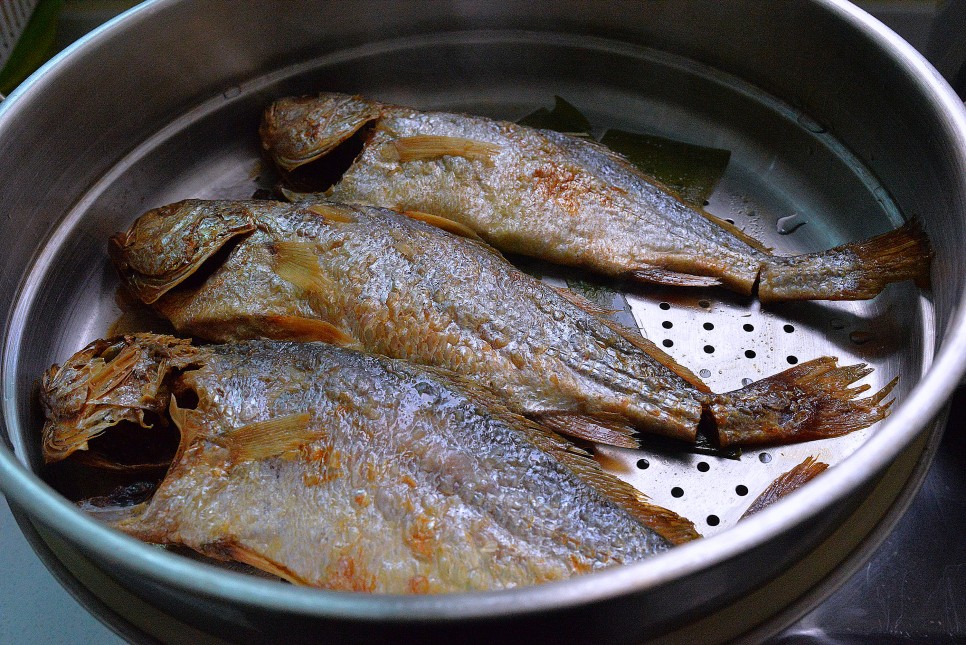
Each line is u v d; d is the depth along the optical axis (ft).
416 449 1.00
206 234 1.18
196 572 0.84
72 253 1.22
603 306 1.21
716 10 1.28
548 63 1.39
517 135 1.27
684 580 0.83
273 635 0.90
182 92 1.29
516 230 1.24
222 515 1.00
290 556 0.98
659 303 1.21
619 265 1.22
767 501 1.05
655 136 1.36
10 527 1.24
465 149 1.25
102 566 0.95
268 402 1.04
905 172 1.18
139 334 1.13
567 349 1.12
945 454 1.18
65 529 0.87
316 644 0.88
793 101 1.30
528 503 0.99
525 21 1.36
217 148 1.35
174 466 1.03
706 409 1.10
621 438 1.09
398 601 0.81
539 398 1.11
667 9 1.31
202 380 1.06
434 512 0.98
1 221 1.14
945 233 1.10
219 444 1.02
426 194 1.26
